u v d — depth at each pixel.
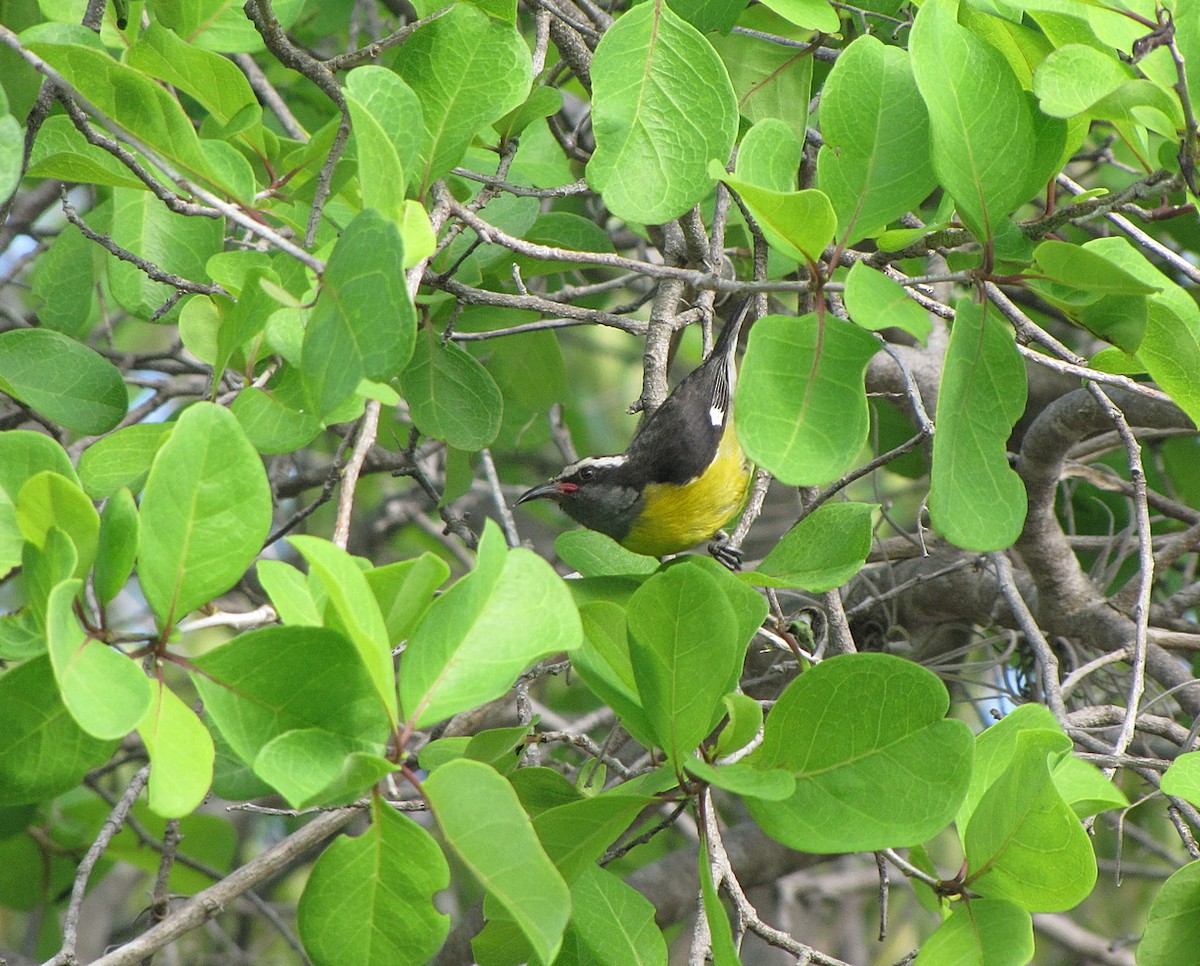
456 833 3.88
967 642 11.59
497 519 15.70
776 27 8.90
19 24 9.50
